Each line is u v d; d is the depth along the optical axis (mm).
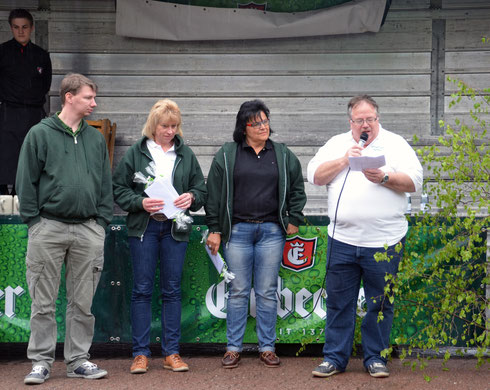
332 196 4191
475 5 6418
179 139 4457
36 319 4105
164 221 4324
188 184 4457
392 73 6512
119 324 4688
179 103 6613
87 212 4117
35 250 4051
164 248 4340
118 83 6605
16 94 6207
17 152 6211
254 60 6570
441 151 6410
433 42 6473
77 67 6586
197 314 4707
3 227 4605
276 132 6586
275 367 4418
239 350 4449
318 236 4656
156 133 4367
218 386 4027
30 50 6234
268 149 4461
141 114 6609
